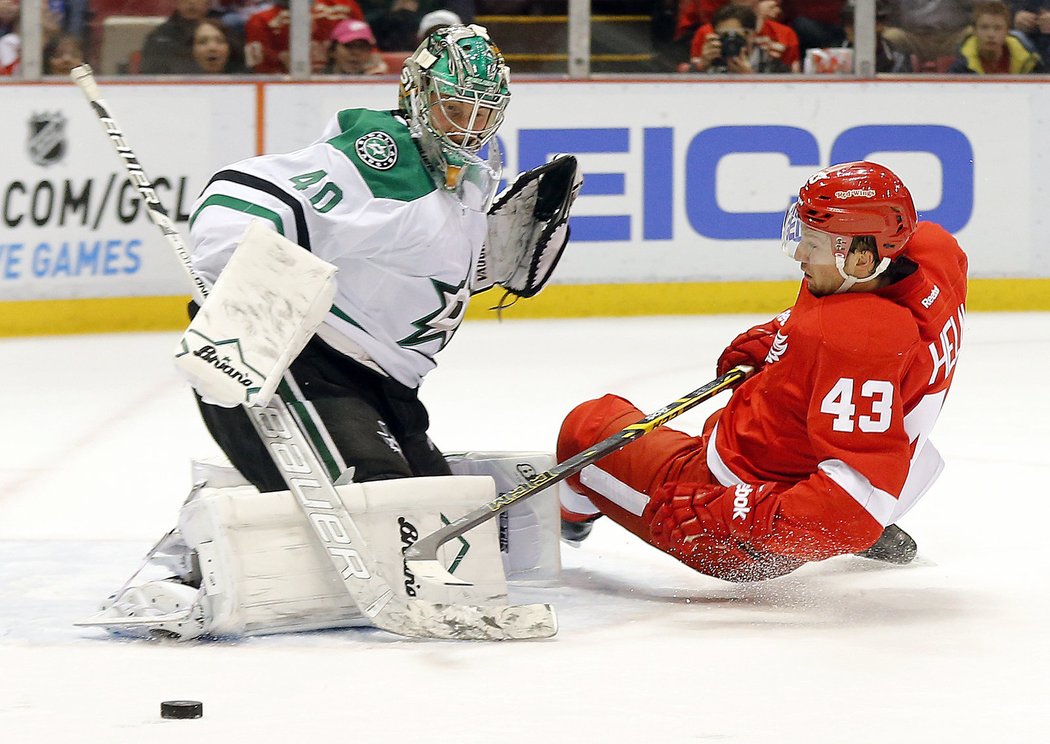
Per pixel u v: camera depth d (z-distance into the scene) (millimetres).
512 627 9055
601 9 28062
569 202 11266
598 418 10852
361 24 27344
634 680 8094
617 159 27906
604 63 28219
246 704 7613
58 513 13531
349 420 9789
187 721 7309
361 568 8969
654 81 27859
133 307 26656
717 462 10148
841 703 7660
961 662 8508
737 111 28062
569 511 11375
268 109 27109
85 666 8438
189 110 26781
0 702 7672
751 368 10570
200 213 9695
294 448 9211
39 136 26062
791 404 9727
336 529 9016
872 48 28422
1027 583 10695
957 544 12078
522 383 20812
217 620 8938
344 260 9938
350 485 9172
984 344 24375
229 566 8906
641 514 10570
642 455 10562
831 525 9367
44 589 10641
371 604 8922
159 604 9383
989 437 16984
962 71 28797
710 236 28188
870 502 9305
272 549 9055
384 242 9844
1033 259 28953
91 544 12250
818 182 9469
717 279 28281
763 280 28422
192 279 9484
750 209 28234
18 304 26125
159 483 14945
